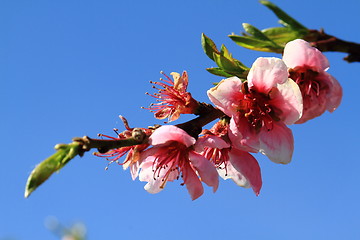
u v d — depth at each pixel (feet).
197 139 1.20
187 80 1.26
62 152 1.08
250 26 1.23
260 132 1.21
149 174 1.26
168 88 1.26
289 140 1.21
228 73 1.23
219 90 1.20
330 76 1.20
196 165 1.20
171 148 1.21
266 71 1.20
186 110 1.24
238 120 1.20
